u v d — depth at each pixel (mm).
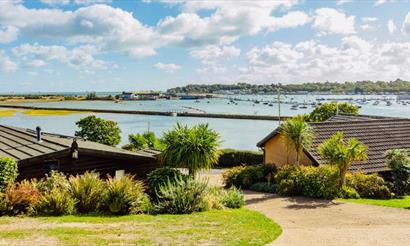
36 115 94750
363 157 19906
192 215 13156
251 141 56875
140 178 18984
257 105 168000
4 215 11977
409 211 15969
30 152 15883
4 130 22672
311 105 147625
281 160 27406
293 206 17719
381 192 19969
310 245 9844
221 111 124062
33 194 12695
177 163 18594
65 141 19250
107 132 38188
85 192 13188
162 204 13977
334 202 18547
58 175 14430
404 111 116062
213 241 9242
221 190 18203
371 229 12305
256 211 15352
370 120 28859
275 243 9758
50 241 8641
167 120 89250
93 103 174750
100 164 17594
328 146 20375
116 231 9922
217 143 19000
